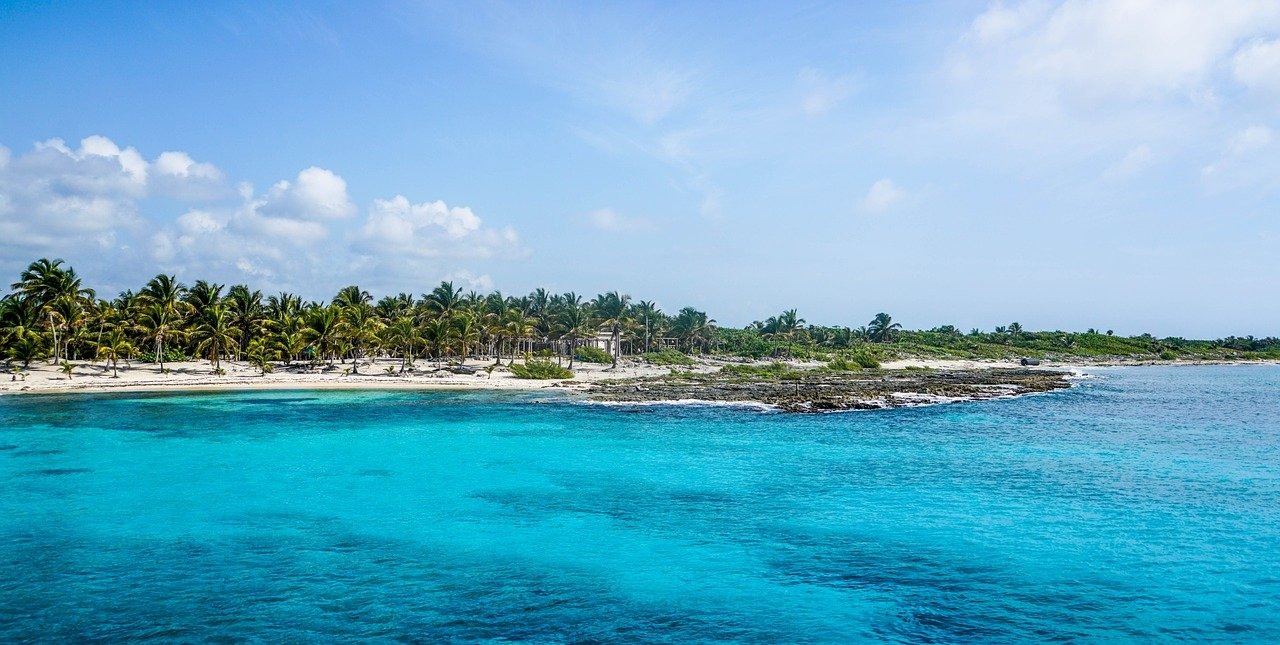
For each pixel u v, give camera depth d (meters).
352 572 23.72
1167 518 30.45
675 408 70.50
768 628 19.80
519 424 59.12
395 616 20.27
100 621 19.73
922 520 30.20
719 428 57.09
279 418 62.56
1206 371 172.50
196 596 21.53
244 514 30.69
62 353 101.38
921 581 23.30
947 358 186.00
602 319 142.00
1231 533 28.23
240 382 94.06
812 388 92.31
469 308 125.19
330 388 91.94
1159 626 19.95
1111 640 19.12
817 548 26.47
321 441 49.94
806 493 34.97
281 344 107.50
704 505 32.66
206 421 60.25
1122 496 34.34
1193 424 61.12
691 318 167.12
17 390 82.38
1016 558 25.36
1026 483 37.12
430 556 25.39
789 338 180.25
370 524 29.31
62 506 31.81
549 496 34.28
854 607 21.20
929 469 40.75
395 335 108.31
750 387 93.81
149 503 32.47
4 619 19.83
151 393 83.38
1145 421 63.16
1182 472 40.16
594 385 98.00
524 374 105.81
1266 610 20.92
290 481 37.19
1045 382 109.12
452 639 18.86
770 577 23.59
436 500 33.34
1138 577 23.56
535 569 24.19
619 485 36.56
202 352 111.19
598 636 19.16
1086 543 26.98
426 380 99.75
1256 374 157.88
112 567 23.98
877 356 169.00
